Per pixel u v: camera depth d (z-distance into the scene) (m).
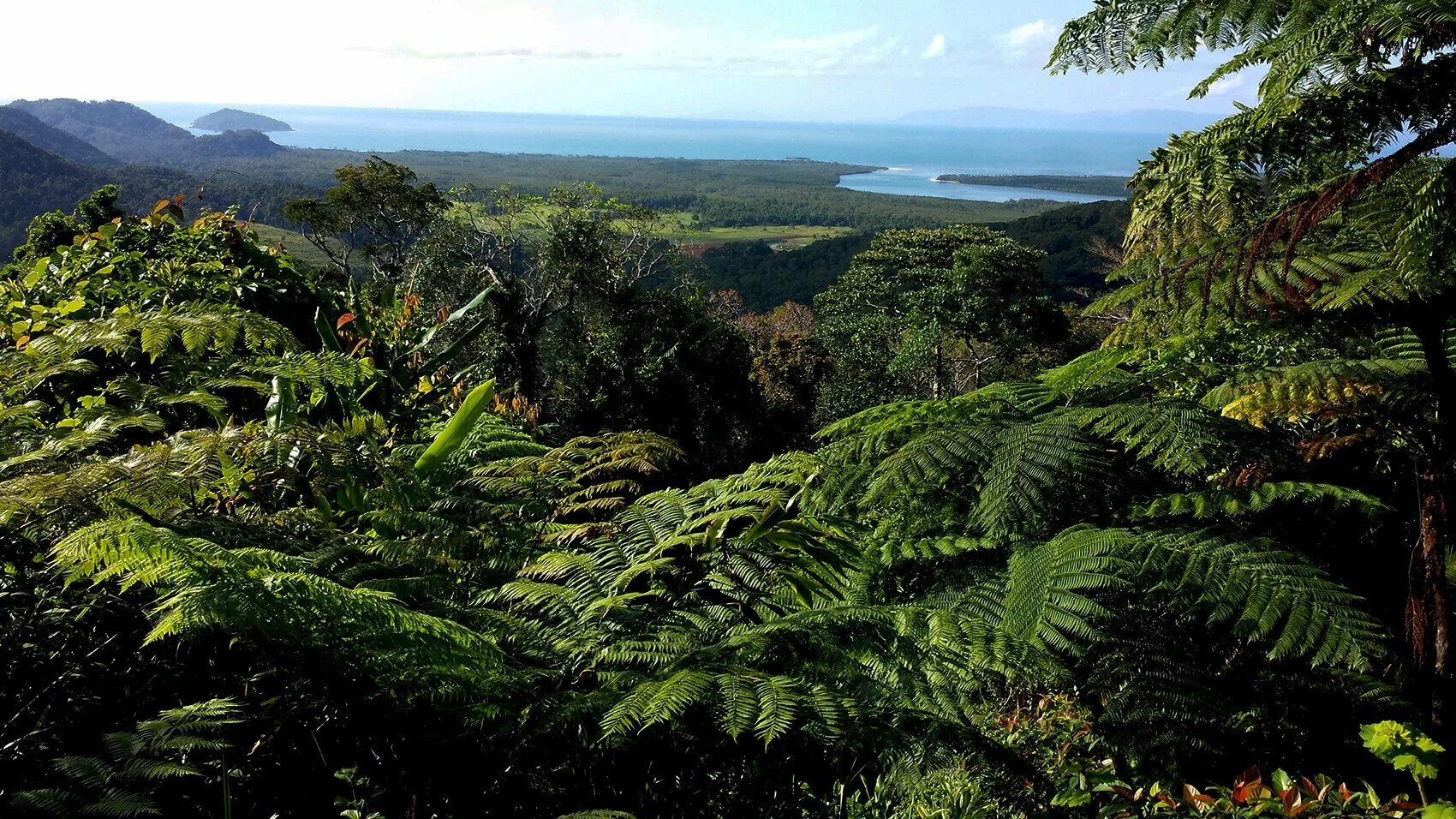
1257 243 1.96
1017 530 2.26
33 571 1.66
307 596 1.37
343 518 2.24
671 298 23.89
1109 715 2.01
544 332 24.80
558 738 1.74
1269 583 1.89
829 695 1.67
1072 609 1.93
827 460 2.57
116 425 2.00
